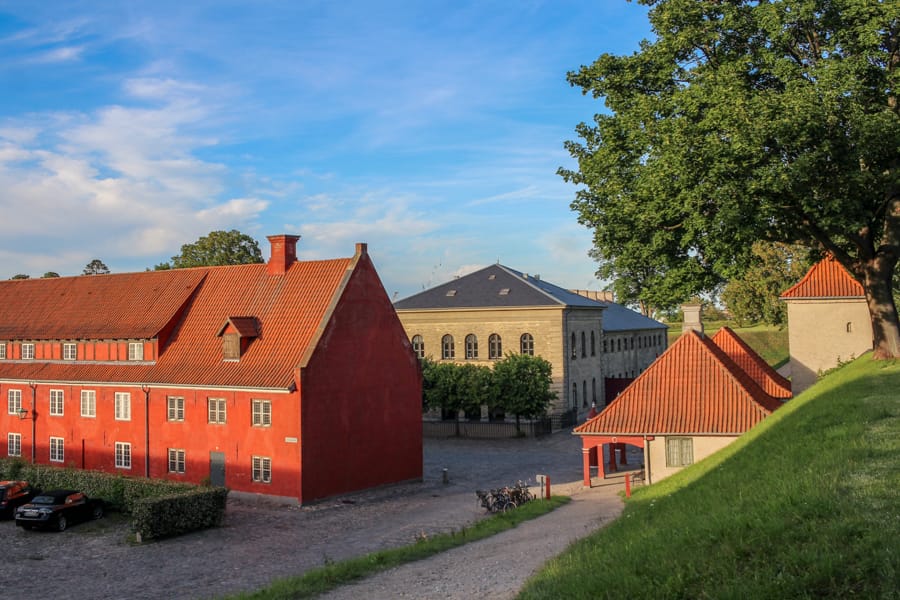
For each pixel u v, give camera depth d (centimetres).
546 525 2550
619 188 2894
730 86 2517
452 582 1670
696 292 2830
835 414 2039
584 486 3647
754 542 1155
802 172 2294
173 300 4344
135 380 4016
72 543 2816
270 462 3556
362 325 3859
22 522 2992
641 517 1906
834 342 3947
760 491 1477
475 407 5888
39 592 2180
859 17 2458
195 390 3825
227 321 3841
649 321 9344
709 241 2559
